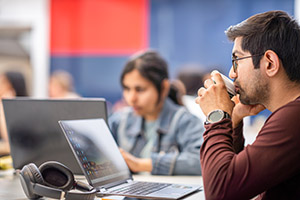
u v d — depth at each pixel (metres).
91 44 5.16
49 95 5.25
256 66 1.37
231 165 1.24
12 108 1.93
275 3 4.59
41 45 5.27
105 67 5.13
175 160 2.10
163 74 2.52
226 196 1.23
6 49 5.29
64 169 1.39
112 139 1.75
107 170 1.58
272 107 1.39
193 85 4.64
